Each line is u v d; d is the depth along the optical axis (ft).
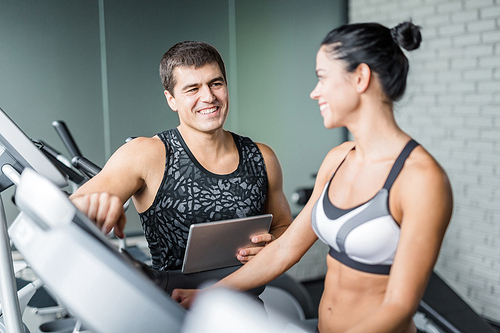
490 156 10.68
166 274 4.34
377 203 3.01
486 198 10.84
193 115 4.69
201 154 4.91
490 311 10.85
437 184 2.79
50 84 11.14
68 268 1.77
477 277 11.10
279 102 13.58
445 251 11.86
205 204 4.85
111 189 4.43
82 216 1.95
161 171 4.78
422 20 11.94
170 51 4.79
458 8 11.06
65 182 3.36
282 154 13.76
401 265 2.76
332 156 3.77
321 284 13.26
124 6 11.59
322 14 13.85
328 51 3.06
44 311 6.56
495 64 10.41
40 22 10.91
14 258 9.53
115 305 1.79
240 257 4.51
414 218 2.79
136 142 4.77
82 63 11.37
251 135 13.34
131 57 11.80
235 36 12.83
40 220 1.95
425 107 12.09
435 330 7.21
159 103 12.20
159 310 1.86
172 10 12.07
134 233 12.00
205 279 4.46
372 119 3.10
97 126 11.66
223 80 4.77
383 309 2.71
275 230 5.62
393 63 3.01
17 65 10.82
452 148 11.50
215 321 2.11
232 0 12.67
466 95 11.07
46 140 11.25
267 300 8.79
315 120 14.11
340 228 3.18
